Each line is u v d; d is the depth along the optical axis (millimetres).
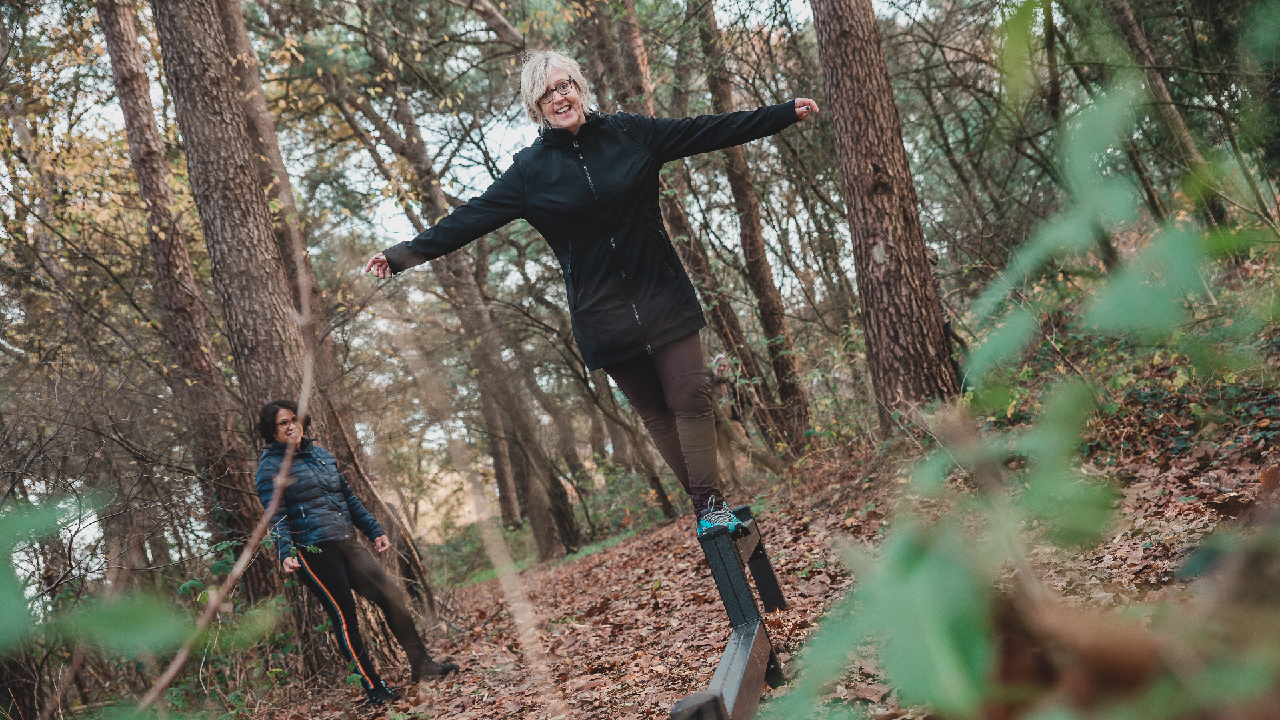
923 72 10211
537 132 2738
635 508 18281
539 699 4391
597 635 5742
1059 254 405
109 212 10281
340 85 14141
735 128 2701
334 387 6801
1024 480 368
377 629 6152
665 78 13336
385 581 5398
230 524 7398
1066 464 368
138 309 8703
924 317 7809
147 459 5742
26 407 3578
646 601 6422
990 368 419
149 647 385
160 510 4551
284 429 5223
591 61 12883
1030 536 350
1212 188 464
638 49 12570
